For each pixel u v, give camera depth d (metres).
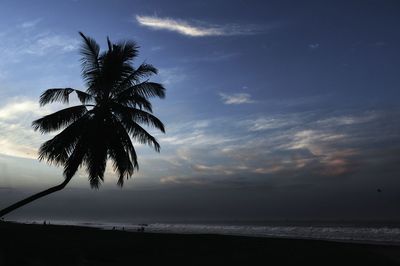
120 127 19.94
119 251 17.41
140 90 20.77
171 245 19.95
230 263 15.28
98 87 20.09
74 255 14.73
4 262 12.49
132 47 20.84
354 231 56.34
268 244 21.31
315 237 42.91
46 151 19.08
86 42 20.77
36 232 25.38
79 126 19.12
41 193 18.41
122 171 19.94
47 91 19.64
